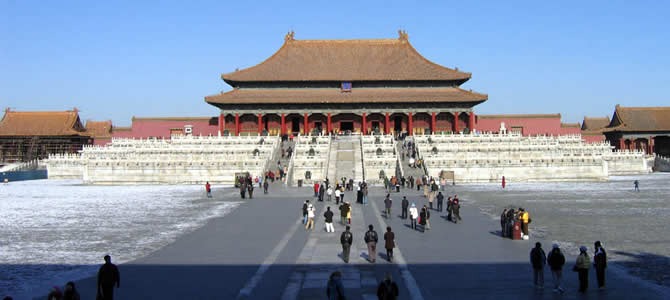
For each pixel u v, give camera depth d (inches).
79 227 1611.7
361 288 905.5
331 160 3368.6
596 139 5413.4
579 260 872.9
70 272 1049.5
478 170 3270.2
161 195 2603.3
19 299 868.0
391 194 2559.1
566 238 1365.7
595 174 3336.6
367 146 3646.7
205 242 1352.1
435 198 2345.0
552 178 3319.4
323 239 1378.0
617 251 1198.3
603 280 888.3
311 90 5255.9
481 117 5265.8
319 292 886.4
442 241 1339.8
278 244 1314.0
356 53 5689.0
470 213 1860.2
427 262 1104.2
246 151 3607.3
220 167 3324.3
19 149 5349.4
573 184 3107.8
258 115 5064.0
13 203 2285.9
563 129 5319.9
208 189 2486.5
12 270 1067.3
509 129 5241.1
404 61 5546.3
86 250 1266.0
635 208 1955.0
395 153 3457.2
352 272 1022.4
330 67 5452.8
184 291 904.3
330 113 5059.1
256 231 1512.1
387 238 1109.7
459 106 5044.3
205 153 3631.9
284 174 3206.2
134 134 5324.8
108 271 791.1
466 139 4037.9
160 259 1155.9
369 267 1064.8
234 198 2434.8
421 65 5457.7
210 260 1141.7
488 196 2425.0
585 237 1375.5
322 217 1796.3
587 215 1779.0
